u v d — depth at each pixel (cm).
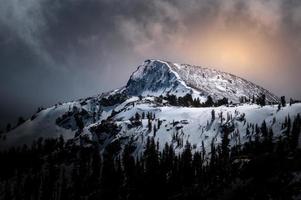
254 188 17912
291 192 16250
